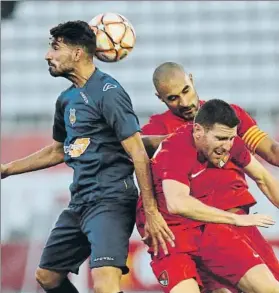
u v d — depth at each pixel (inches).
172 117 783.1
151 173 692.1
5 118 2009.1
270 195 737.0
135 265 1462.8
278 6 2113.7
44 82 2081.7
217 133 657.0
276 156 751.7
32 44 2129.7
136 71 2060.8
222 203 724.7
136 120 692.1
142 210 703.1
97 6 2174.0
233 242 703.7
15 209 1669.5
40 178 1690.5
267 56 2053.4
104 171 703.1
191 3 2129.7
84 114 700.0
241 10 2107.5
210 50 2074.3
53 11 2172.7
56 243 752.3
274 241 1551.4
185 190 666.8
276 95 2007.9
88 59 711.1
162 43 2091.5
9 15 2156.7
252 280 689.6
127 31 754.8
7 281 1605.6
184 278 689.0
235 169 729.6
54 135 784.9
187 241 700.0
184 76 752.3
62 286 782.5
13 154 1886.1
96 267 682.2
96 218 697.6
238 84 2032.5
